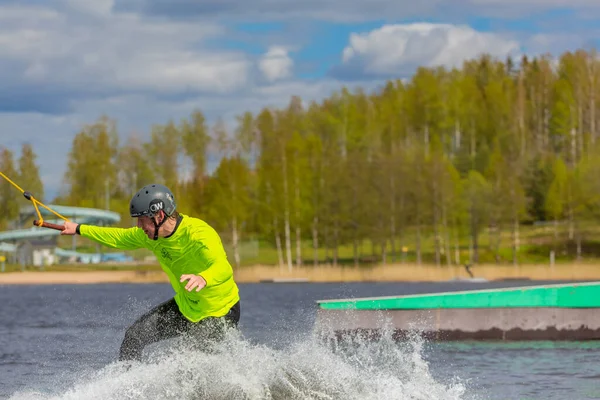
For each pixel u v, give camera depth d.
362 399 10.37
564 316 20.44
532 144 169.38
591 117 162.88
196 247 9.82
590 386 13.25
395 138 171.88
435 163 118.44
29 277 105.31
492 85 183.75
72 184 185.62
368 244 144.00
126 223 137.88
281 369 10.73
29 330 25.12
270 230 118.38
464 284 77.81
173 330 10.30
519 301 20.48
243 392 9.97
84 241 151.88
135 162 185.62
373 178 116.19
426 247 133.00
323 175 116.19
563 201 125.12
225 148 178.38
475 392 12.69
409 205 115.56
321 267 106.19
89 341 20.97
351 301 20.14
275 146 123.12
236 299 10.30
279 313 33.25
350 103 177.38
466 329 20.30
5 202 174.88
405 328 20.16
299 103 196.12
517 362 16.28
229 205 116.38
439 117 178.50
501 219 117.25
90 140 187.25
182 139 187.75
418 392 11.35
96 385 10.22
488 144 177.12
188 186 168.38
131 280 100.50
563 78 198.50
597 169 123.69
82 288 78.94
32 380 14.01
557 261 117.69
